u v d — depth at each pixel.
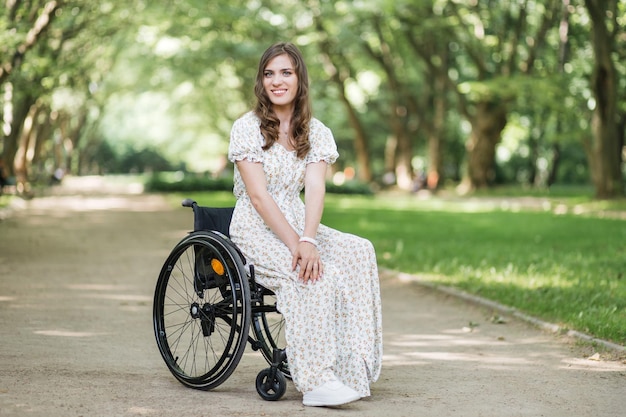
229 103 52.44
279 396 4.60
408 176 43.50
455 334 7.00
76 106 44.44
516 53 33.03
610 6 25.42
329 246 4.75
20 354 5.67
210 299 5.12
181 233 16.84
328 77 40.66
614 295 8.51
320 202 4.74
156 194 37.06
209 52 37.12
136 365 5.50
